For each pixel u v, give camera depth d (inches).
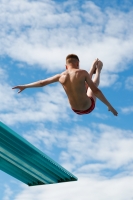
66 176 475.8
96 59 323.9
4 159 431.2
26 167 448.5
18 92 294.4
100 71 318.3
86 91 296.7
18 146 397.7
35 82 297.9
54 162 442.6
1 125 357.4
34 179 488.4
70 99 298.4
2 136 375.6
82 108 297.9
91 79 291.7
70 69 299.1
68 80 293.1
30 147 401.1
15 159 425.1
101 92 286.7
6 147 396.8
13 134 373.1
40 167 451.8
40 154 418.3
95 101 307.0
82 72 290.7
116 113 290.0
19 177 479.2
